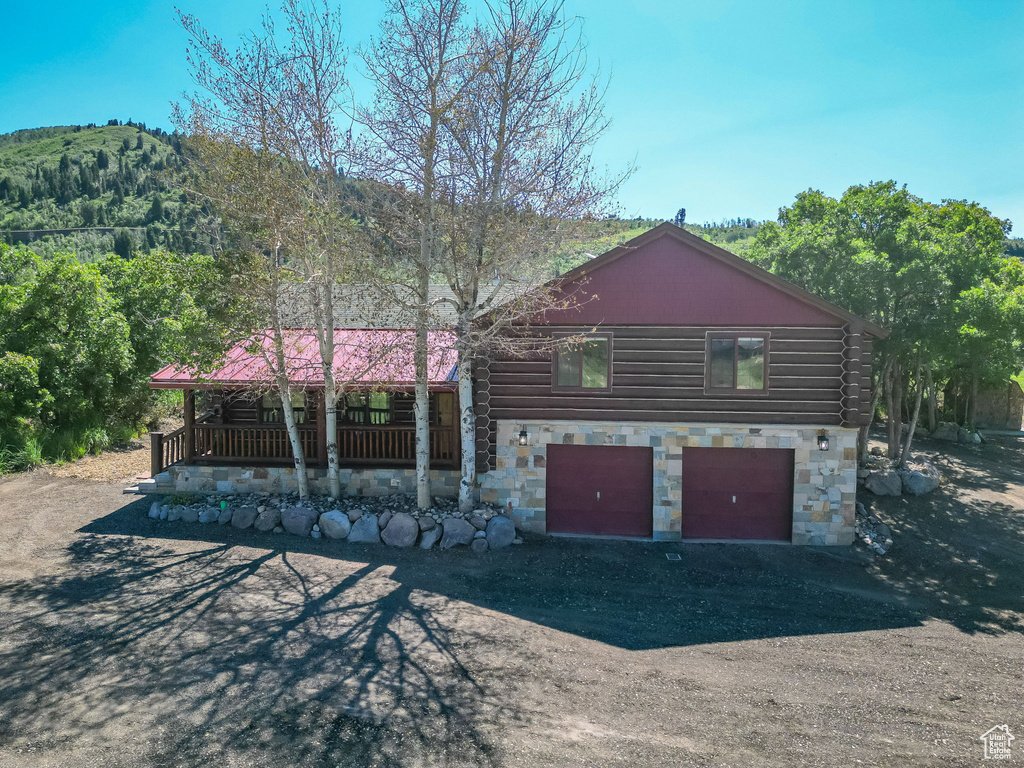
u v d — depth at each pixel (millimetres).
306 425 17062
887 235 18766
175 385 16141
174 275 14625
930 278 17562
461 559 13641
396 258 14492
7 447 18891
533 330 15258
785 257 20000
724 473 15438
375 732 7598
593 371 15281
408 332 15516
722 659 9812
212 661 9102
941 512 17516
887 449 21906
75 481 17719
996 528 16484
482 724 7840
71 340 21594
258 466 16453
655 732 7770
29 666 8789
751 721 8062
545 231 14039
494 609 11320
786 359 14930
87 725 7531
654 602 11969
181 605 10883
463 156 14008
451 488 16250
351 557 13398
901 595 12648
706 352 15039
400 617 10797
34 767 6770
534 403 15383
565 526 15742
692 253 14883
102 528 14375
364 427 16469
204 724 7633
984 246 21172
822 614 11672
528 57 13641
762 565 14000
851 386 14703
